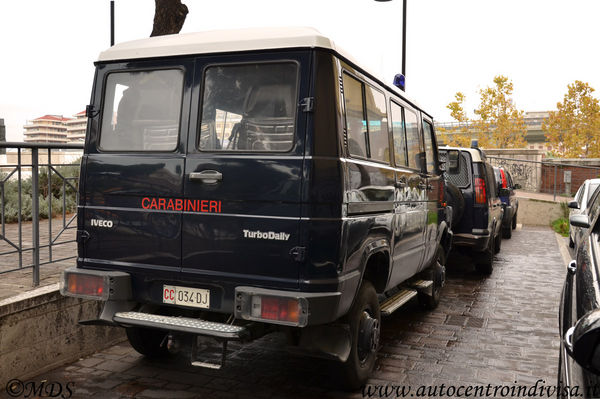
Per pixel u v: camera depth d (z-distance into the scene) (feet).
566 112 144.87
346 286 12.39
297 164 11.78
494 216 31.71
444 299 25.12
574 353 7.02
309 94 11.86
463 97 141.69
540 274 31.73
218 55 12.77
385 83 15.97
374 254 14.99
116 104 13.76
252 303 11.70
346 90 12.92
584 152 143.74
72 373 14.80
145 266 13.15
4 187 16.14
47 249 21.72
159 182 12.98
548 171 74.59
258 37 12.44
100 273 13.17
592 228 13.69
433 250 21.49
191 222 12.66
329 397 13.75
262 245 12.01
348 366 13.48
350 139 13.10
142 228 13.17
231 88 12.64
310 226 11.68
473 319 21.61
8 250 16.29
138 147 13.44
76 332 15.75
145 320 12.66
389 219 15.57
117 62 13.80
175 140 13.03
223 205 12.37
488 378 15.25
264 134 12.26
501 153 77.10
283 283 11.87
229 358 16.44
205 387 14.20
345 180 12.30
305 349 12.57
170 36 13.65
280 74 12.24
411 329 20.04
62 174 19.07
